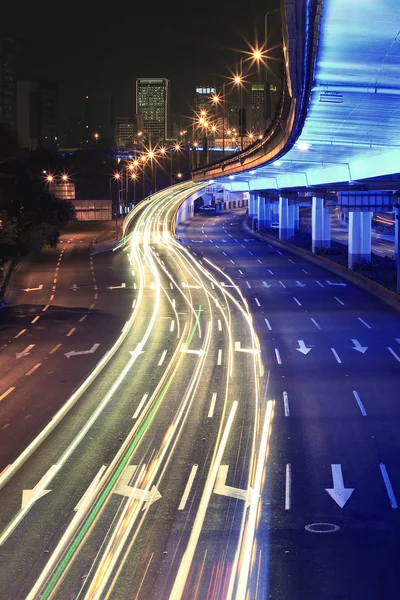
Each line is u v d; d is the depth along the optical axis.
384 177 82.69
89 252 130.62
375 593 21.27
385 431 36.97
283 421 38.94
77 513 27.50
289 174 129.62
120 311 76.12
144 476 31.23
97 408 42.06
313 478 30.69
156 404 42.62
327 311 73.62
